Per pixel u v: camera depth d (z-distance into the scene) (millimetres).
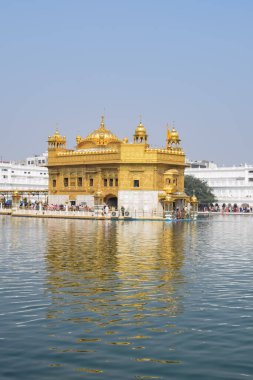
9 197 134625
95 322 17094
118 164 94062
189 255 34344
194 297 20734
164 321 17219
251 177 157125
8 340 15258
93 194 98438
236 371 13062
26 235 50406
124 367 13320
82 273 26141
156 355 14125
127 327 16547
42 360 13766
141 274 26000
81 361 13703
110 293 21391
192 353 14273
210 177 162250
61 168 104188
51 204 104125
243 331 16125
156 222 83375
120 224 74500
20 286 22703
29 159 192750
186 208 95438
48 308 18844
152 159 92562
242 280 24516
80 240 44875
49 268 27750
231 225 75125
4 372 13000
